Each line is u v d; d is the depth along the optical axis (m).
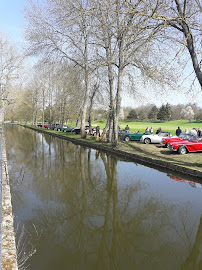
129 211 6.21
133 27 7.91
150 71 8.09
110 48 15.58
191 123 68.12
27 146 21.20
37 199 7.13
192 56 9.53
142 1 7.12
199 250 4.31
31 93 55.66
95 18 10.88
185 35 9.36
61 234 4.95
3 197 6.07
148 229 5.16
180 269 3.74
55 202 6.90
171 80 11.50
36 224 5.43
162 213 6.00
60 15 15.33
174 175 10.14
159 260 3.97
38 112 71.00
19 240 4.71
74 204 6.75
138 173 10.55
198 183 8.79
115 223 5.49
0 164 5.65
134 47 9.34
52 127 50.25
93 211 6.21
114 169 11.42
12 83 35.88
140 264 3.87
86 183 8.94
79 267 3.79
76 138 26.14
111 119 19.89
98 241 4.66
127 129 29.50
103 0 7.96
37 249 4.36
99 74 23.91
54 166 12.16
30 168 11.67
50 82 44.56
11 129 54.59
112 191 7.96
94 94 31.61
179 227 5.22
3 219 4.76
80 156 15.48
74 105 40.75
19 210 6.29
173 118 94.12
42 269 3.76
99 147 19.36
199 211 6.06
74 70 22.03
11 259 3.39
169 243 4.57
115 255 4.17
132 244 4.55
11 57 33.09
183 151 13.91
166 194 7.50
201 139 14.55
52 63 21.20
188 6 9.28
